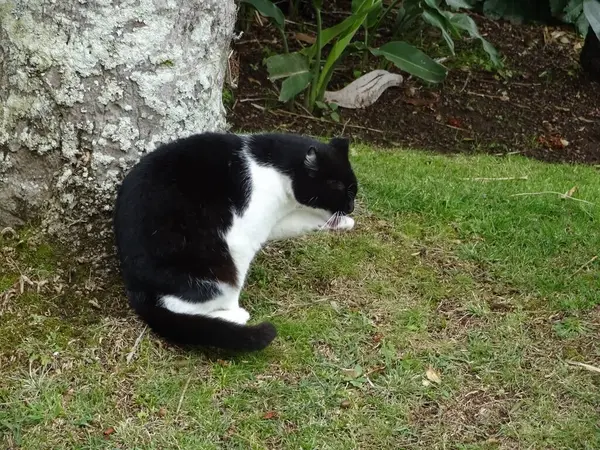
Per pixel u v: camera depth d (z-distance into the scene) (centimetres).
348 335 297
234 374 287
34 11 291
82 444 274
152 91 297
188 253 287
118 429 276
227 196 290
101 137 296
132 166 299
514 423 283
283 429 279
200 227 288
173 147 292
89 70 293
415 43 445
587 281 316
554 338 301
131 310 296
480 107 407
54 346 288
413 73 387
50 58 292
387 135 388
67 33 291
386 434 279
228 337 285
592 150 392
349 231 326
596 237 330
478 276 317
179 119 301
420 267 318
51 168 298
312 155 294
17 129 297
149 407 280
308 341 296
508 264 320
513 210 340
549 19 473
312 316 301
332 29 379
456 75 428
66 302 295
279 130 380
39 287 296
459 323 304
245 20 428
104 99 295
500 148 389
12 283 296
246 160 293
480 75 432
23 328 289
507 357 295
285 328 297
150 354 289
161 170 289
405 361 293
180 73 299
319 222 304
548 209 341
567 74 442
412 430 281
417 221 334
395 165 360
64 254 299
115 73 294
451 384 289
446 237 328
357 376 289
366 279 312
